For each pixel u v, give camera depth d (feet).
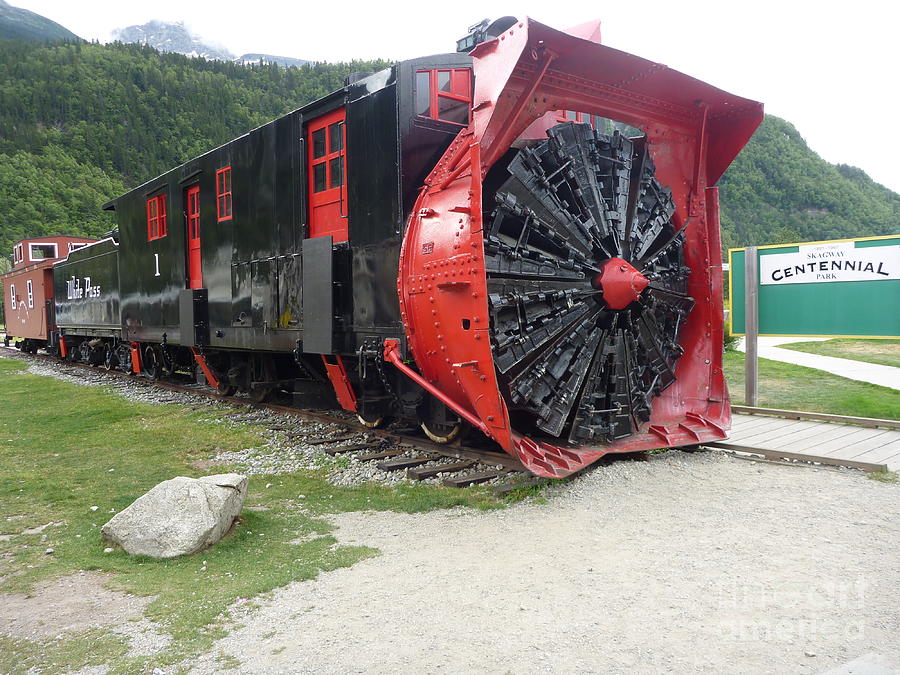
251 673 8.50
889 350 58.95
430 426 21.74
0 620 10.28
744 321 28.37
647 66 17.03
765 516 14.57
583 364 18.34
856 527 13.74
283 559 12.72
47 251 84.69
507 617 10.01
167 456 22.47
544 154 17.60
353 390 24.09
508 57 15.15
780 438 21.83
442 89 20.40
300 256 24.34
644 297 19.12
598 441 19.19
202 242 33.17
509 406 17.26
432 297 16.66
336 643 9.28
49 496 17.37
